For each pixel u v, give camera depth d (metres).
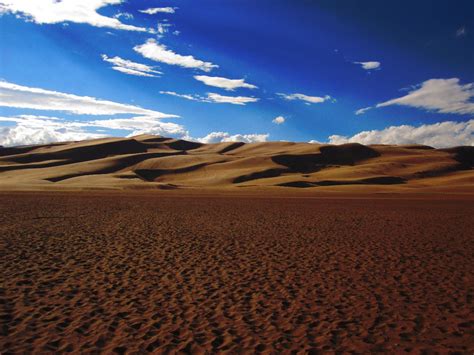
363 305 10.09
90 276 12.48
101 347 7.64
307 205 39.66
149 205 38.47
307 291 11.21
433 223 26.25
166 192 65.62
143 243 18.28
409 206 38.91
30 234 20.25
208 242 18.73
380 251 16.83
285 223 25.91
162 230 22.41
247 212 32.72
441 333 8.40
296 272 13.24
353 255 15.99
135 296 10.64
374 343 7.93
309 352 7.54
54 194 52.34
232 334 8.31
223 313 9.48
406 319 9.18
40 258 14.84
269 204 40.62
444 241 19.38
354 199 49.25
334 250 17.00
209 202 42.84
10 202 38.41
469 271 13.42
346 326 8.77
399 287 11.62
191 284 11.78
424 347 7.75
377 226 24.73
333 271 13.41
